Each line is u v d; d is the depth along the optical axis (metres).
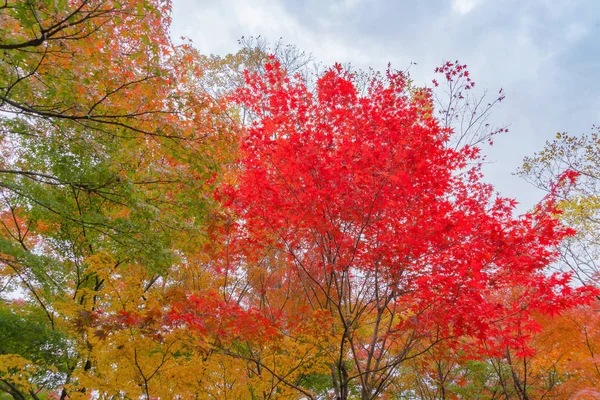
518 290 6.25
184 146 6.18
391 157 5.26
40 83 5.45
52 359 6.14
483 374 9.67
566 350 7.88
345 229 5.82
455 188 6.44
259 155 5.86
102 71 5.34
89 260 4.49
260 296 8.58
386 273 5.52
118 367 4.37
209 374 5.41
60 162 6.51
